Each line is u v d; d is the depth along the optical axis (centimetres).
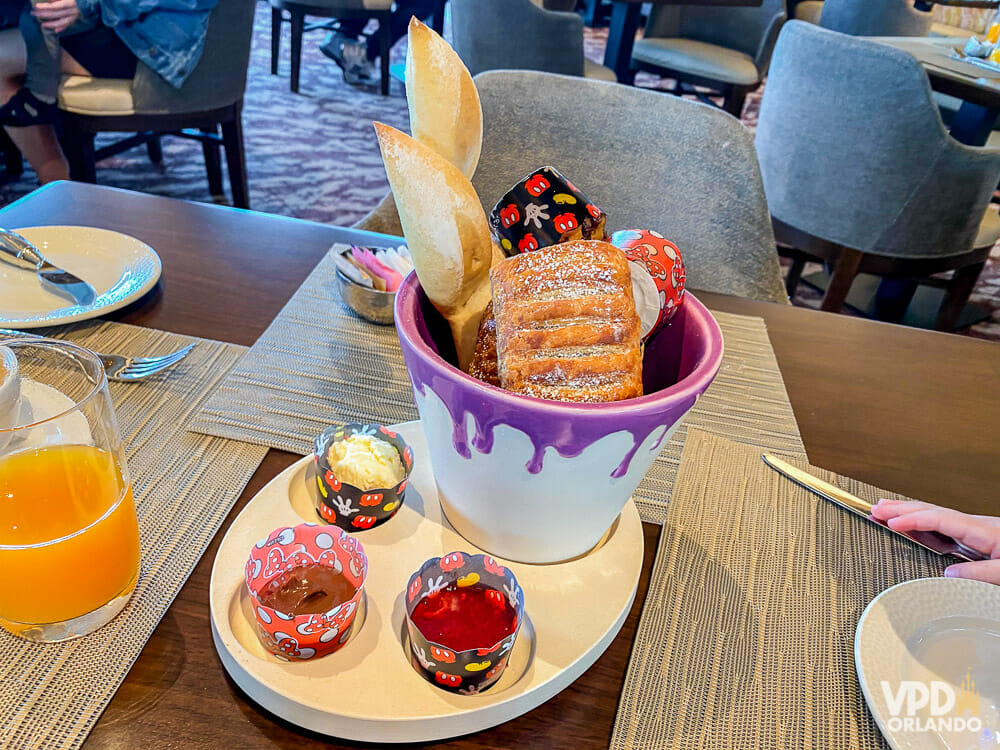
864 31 295
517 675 39
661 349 44
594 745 37
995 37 203
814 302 242
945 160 170
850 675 42
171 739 35
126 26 187
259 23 463
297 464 49
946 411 68
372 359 66
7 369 43
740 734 38
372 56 399
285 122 330
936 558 51
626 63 304
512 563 45
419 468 51
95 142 281
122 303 65
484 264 38
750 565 49
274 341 66
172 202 87
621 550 46
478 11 235
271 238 83
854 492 56
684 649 43
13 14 179
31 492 36
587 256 36
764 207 101
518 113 104
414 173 34
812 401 67
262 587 40
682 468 57
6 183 239
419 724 35
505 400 33
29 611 37
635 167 104
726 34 316
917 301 248
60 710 36
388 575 43
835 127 181
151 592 42
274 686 36
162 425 55
